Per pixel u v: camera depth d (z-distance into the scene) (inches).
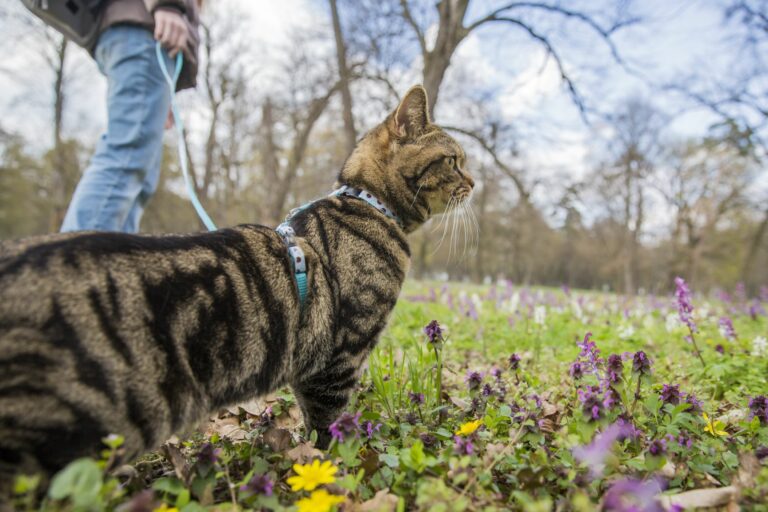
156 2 22.7
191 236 13.7
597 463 12.5
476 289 87.2
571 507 12.0
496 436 16.4
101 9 23.1
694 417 15.8
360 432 14.9
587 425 13.7
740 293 63.6
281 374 14.9
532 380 23.1
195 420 12.6
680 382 22.9
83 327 10.6
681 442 14.6
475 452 13.7
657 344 34.7
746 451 14.0
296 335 15.2
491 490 12.6
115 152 23.5
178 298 12.1
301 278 15.2
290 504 12.4
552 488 13.3
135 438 11.4
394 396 19.5
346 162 20.8
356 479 12.1
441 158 20.3
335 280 16.3
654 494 12.1
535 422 15.7
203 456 12.5
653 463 12.6
